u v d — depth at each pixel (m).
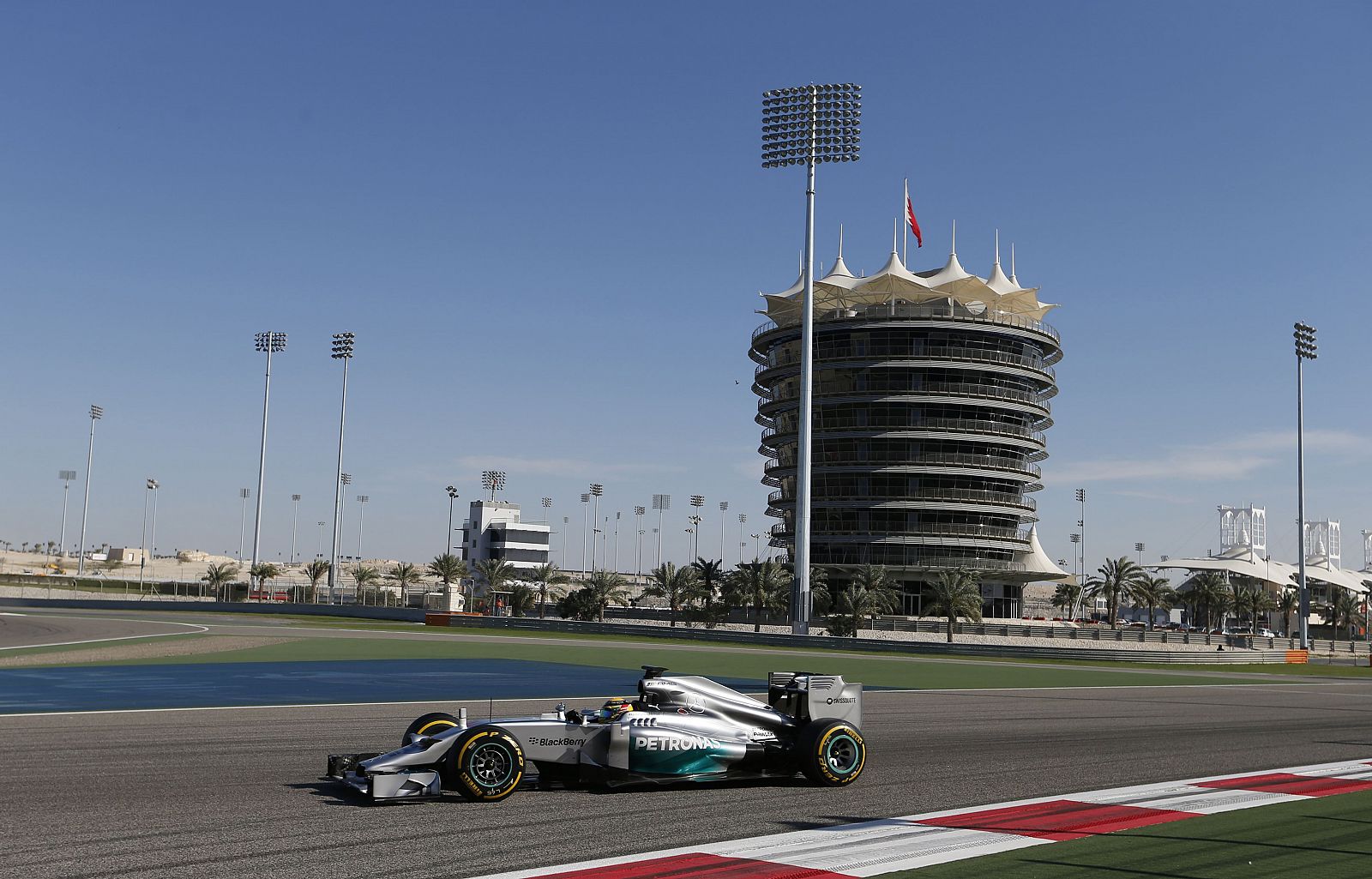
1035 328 96.38
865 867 8.49
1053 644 77.00
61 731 17.03
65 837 9.23
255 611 94.31
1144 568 126.62
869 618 83.00
